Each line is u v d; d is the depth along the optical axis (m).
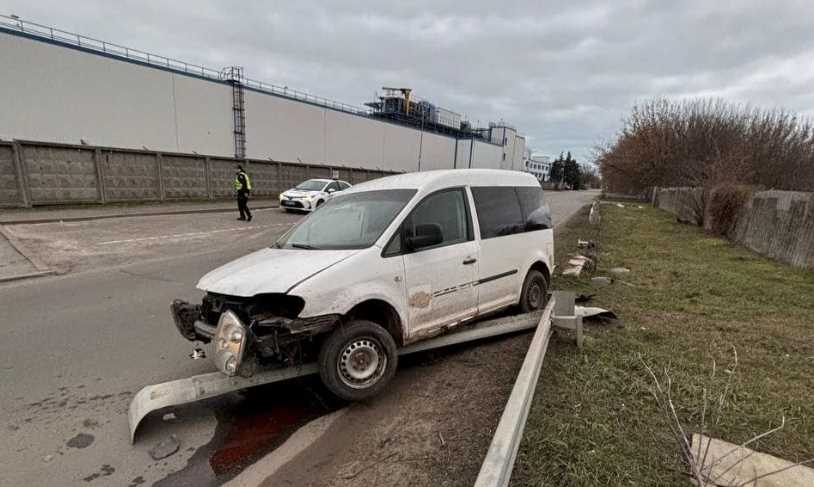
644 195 41.25
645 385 3.45
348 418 3.25
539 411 3.09
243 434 3.08
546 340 3.97
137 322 5.25
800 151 22.00
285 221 15.91
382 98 54.62
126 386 3.70
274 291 3.05
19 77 18.66
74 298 6.23
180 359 4.23
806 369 3.86
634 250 11.01
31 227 12.20
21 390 3.61
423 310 3.85
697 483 2.24
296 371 3.43
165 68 24.28
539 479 2.40
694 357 4.08
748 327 4.98
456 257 4.15
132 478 2.60
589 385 3.47
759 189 12.62
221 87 27.53
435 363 4.15
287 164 28.48
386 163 46.06
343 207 4.34
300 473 2.65
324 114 36.38
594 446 2.69
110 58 21.73
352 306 3.26
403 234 3.76
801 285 7.16
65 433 3.03
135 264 8.48
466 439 2.92
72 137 20.52
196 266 8.38
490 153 69.75
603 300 6.16
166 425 3.18
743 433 2.86
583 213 23.81
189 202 21.11
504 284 4.83
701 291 6.73
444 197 4.27
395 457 2.76
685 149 30.66
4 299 6.15
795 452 2.66
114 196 18.62
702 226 16.30
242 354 2.98
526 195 5.50
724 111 30.66
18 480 2.55
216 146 27.62
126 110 22.59
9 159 15.13
